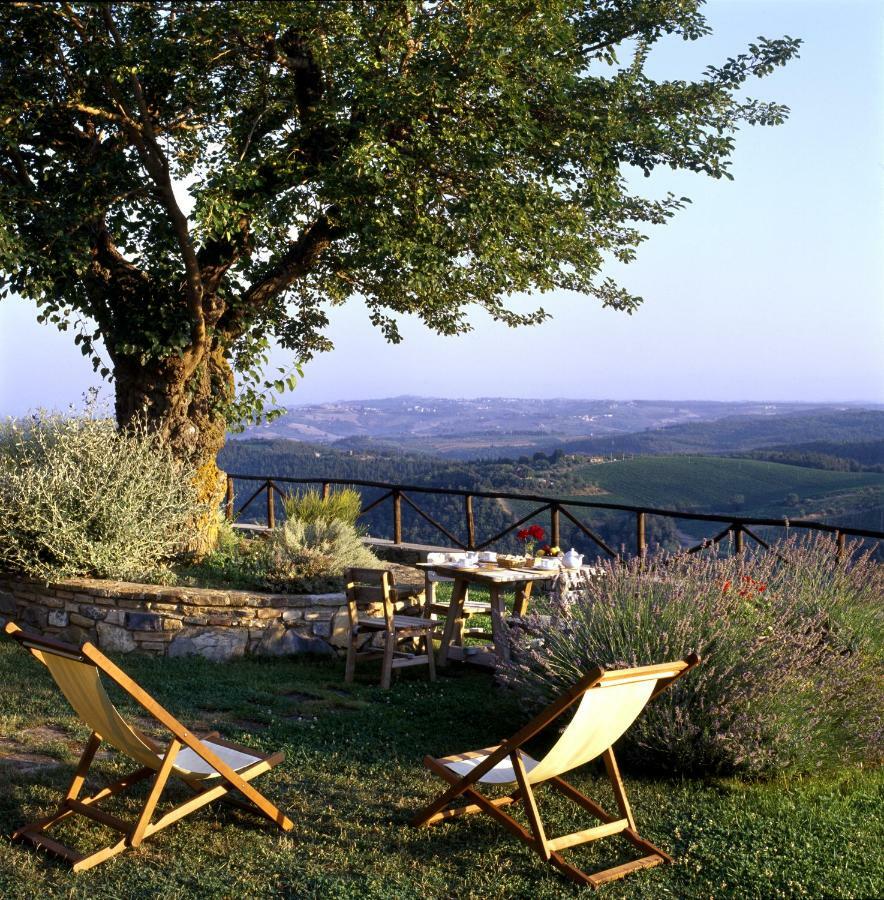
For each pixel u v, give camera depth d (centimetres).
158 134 854
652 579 552
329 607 751
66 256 779
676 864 371
